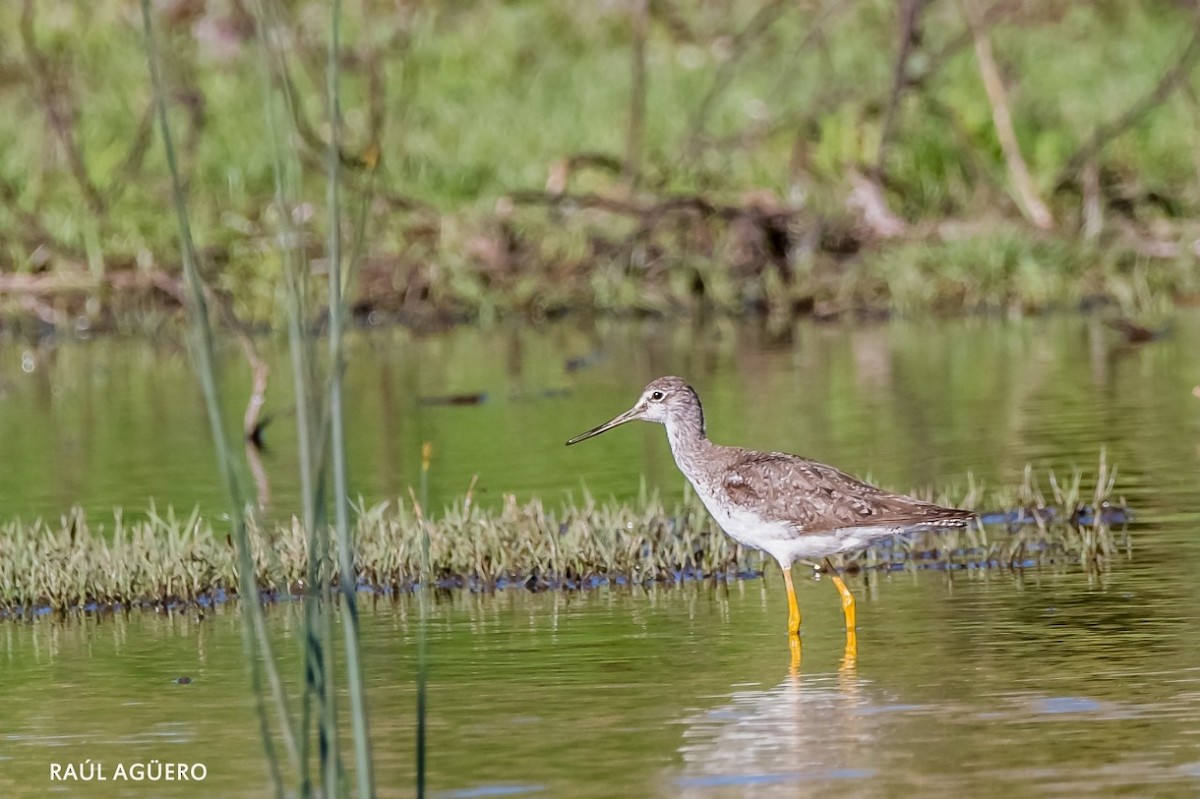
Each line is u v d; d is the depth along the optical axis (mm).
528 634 10812
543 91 28750
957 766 8320
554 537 12359
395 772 8547
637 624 11000
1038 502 13273
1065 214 24203
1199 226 23125
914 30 24422
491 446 16203
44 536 12625
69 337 22766
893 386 18297
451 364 20562
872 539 11195
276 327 22438
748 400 17750
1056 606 10938
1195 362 18969
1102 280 22812
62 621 11555
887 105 24547
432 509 13781
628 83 28750
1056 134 24969
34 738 9172
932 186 24625
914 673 9742
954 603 11148
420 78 28906
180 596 11977
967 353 20141
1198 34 24141
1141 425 16000
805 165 24516
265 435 17266
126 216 23953
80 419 18031
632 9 30797
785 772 8336
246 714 9484
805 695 9445
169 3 29938
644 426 17062
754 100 26719
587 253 23688
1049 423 16250
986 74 24234
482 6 32125
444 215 23859
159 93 7238
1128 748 8469
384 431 16969
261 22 7281
